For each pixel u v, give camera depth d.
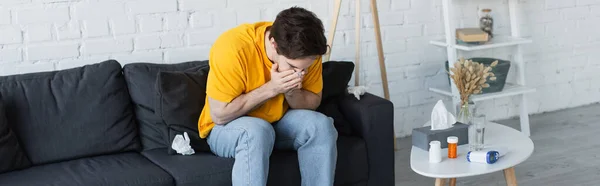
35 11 2.95
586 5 4.46
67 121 2.70
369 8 3.74
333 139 2.57
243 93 2.61
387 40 3.84
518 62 4.09
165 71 2.77
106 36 3.11
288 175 2.60
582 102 4.62
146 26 3.19
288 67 2.49
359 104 2.85
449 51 3.80
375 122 2.83
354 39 3.75
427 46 3.98
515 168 3.44
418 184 3.25
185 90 2.73
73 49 3.05
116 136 2.77
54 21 2.99
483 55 4.16
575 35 4.47
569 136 3.97
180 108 2.70
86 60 3.09
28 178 2.42
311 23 2.36
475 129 2.55
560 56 4.45
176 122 2.70
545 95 4.48
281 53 2.39
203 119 2.72
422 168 2.42
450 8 3.76
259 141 2.44
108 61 2.87
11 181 2.39
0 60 2.93
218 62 2.57
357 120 2.85
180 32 3.28
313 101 2.76
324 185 2.56
